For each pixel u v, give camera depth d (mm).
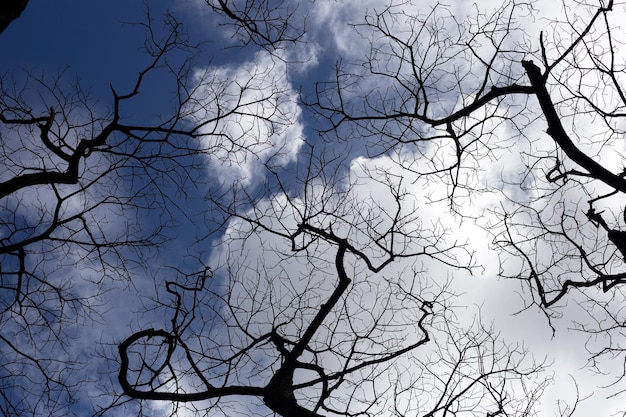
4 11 4387
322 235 8219
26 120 7973
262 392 7277
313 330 7387
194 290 7969
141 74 7875
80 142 7832
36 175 7473
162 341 7656
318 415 7039
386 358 7832
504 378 8078
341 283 7555
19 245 7715
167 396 7328
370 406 7734
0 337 7695
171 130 8141
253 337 7941
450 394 7910
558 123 8242
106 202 8469
